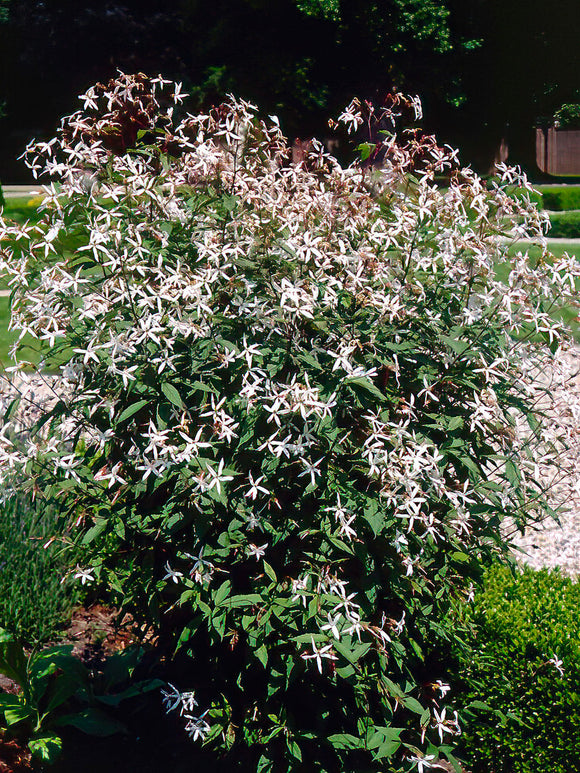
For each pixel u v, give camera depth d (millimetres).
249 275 3053
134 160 3422
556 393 3365
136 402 2932
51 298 2965
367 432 2932
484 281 3180
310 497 2889
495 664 3311
